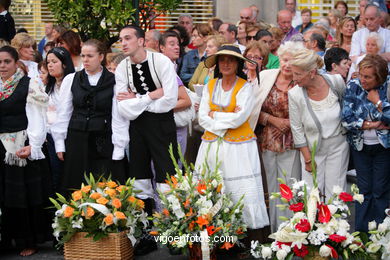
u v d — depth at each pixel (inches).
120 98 316.2
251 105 308.3
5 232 328.8
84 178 322.3
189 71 458.9
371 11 457.7
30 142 316.2
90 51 317.4
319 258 265.7
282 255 261.9
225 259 311.0
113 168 323.3
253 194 304.8
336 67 375.9
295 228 263.1
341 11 604.1
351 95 309.0
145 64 315.3
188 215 285.6
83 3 424.8
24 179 321.4
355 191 284.4
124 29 311.6
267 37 443.2
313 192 268.8
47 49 465.4
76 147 321.7
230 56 306.0
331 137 313.3
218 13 632.4
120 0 418.6
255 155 310.7
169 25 652.1
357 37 465.1
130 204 299.6
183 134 361.4
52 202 307.1
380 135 306.0
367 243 271.0
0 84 317.4
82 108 321.7
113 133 321.1
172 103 316.5
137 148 321.1
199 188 288.7
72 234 294.7
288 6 604.1
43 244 346.0
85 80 321.4
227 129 309.4
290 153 324.8
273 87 324.2
